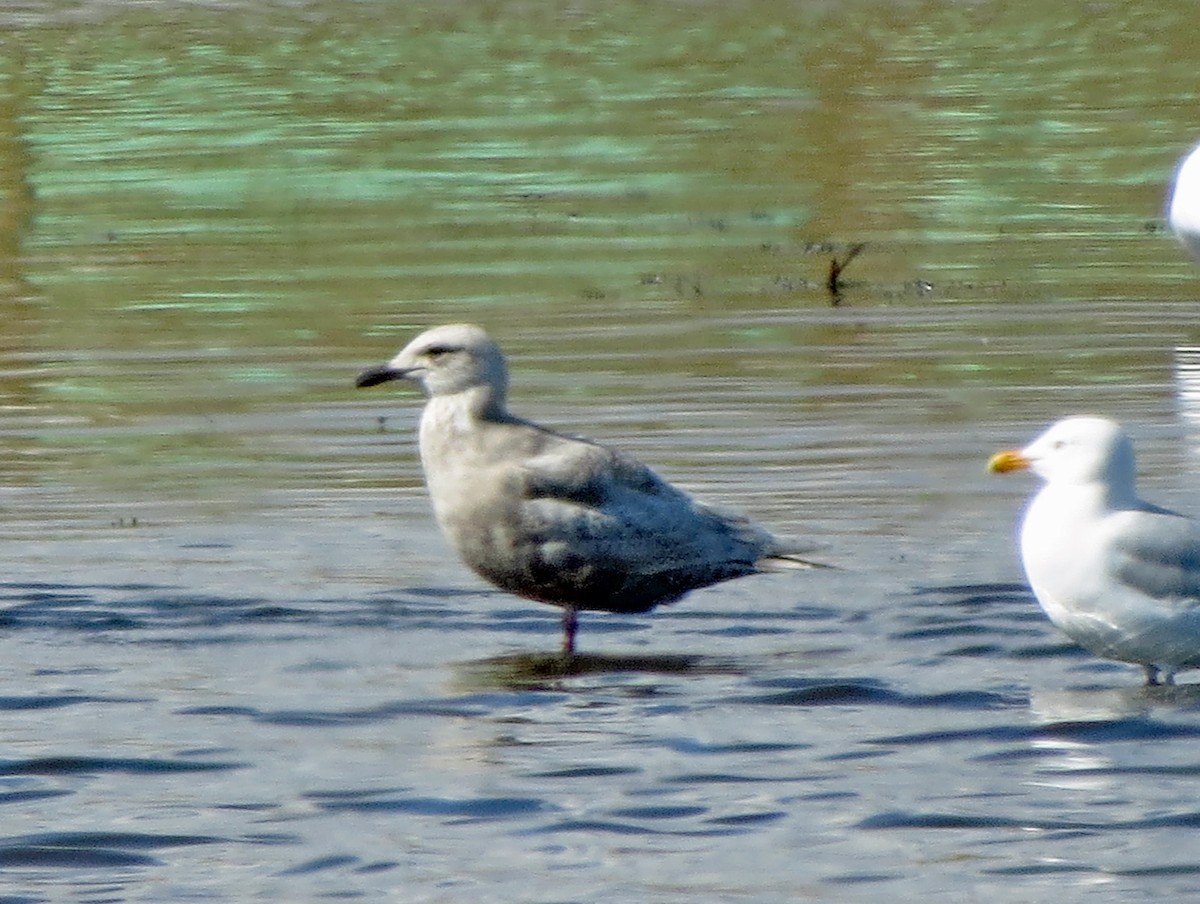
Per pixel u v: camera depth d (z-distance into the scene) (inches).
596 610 490.6
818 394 714.8
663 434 662.5
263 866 350.9
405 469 634.2
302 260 964.6
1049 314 839.7
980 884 339.0
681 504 490.3
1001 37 1654.8
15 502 602.2
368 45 1627.7
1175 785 380.5
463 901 335.9
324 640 481.7
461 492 483.5
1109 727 412.2
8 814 375.2
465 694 442.9
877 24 1727.4
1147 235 999.0
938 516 573.6
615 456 486.3
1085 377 733.3
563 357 775.7
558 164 1196.5
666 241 1003.3
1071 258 952.9
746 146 1248.8
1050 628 480.7
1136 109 1350.9
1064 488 433.7
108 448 663.1
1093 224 1029.2
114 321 850.8
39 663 464.1
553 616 502.6
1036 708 425.7
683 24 1726.1
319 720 426.3
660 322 837.8
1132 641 429.7
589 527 476.1
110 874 348.5
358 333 824.3
